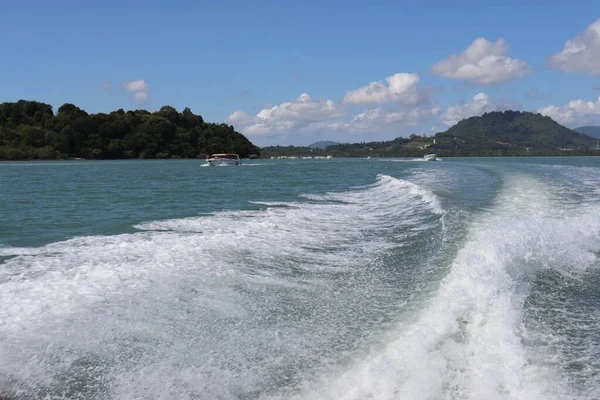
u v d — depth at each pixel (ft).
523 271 27.53
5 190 97.45
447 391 15.01
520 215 46.34
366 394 15.03
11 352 18.37
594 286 25.63
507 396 14.70
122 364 17.63
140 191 93.50
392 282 27.68
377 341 19.27
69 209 63.16
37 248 36.45
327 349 18.74
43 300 23.68
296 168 220.64
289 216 53.78
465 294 23.12
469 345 17.93
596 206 51.65
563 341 18.75
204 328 20.80
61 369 17.25
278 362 17.74
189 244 36.60
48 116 414.41
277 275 29.19
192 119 495.41
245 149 491.31
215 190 94.22
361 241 39.73
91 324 20.95
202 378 16.67
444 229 41.19
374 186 99.14
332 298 24.91
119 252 34.06
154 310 22.72
